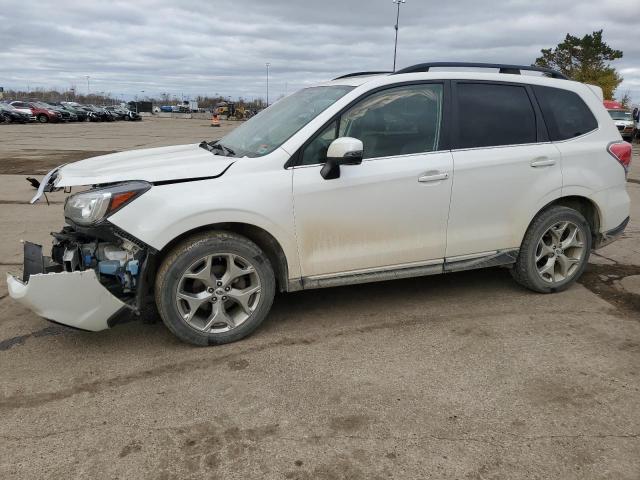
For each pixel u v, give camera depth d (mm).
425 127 4027
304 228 3732
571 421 2877
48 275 3268
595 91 4742
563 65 62250
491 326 4039
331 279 3914
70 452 2635
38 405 3021
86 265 3543
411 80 4016
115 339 3814
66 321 3383
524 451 2639
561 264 4637
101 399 3084
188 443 2705
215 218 3467
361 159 3568
